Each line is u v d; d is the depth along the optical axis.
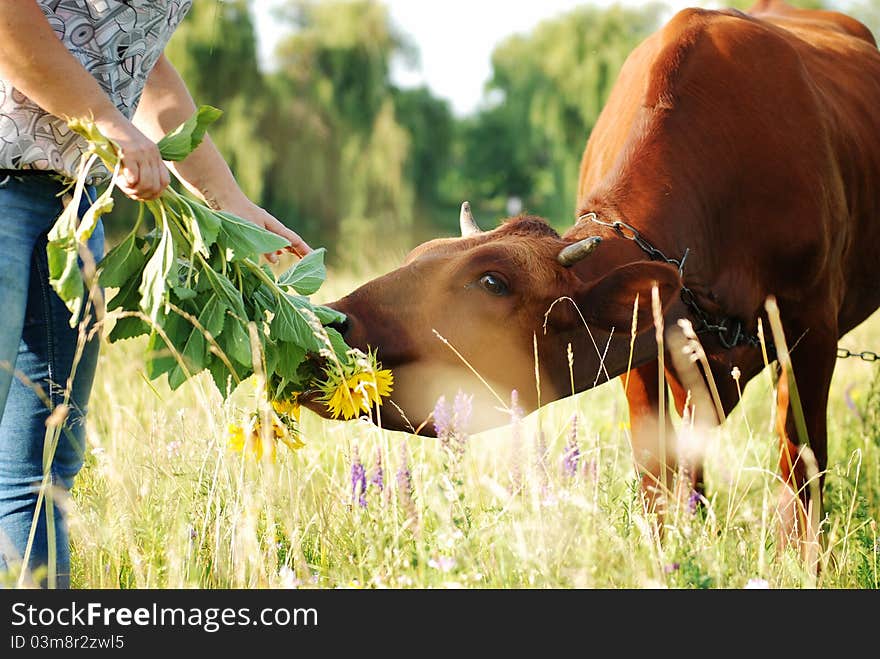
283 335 3.39
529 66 38.50
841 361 8.56
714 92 4.96
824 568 3.96
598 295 3.98
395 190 27.09
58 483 3.38
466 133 48.25
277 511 3.83
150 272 3.21
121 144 3.04
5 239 3.12
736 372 3.98
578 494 3.44
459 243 4.07
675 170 4.68
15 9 2.91
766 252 4.92
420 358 3.85
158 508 3.63
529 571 3.29
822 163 5.10
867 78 6.13
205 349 3.32
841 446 5.87
